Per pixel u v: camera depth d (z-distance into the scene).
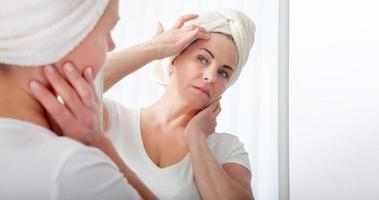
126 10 1.29
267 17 1.16
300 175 1.16
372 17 1.13
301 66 1.19
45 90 0.44
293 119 1.18
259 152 1.13
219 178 0.81
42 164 0.38
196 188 0.83
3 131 0.38
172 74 0.93
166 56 0.92
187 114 0.92
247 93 1.14
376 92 1.11
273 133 1.12
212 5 1.21
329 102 1.16
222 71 0.92
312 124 1.17
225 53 0.90
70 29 0.42
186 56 0.91
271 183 1.12
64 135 0.51
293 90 1.19
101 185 0.40
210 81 0.89
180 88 0.91
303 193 1.16
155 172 0.84
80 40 0.43
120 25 1.29
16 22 0.39
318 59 1.17
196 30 0.89
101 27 0.45
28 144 0.39
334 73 1.16
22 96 0.43
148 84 1.23
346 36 1.15
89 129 0.51
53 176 0.37
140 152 0.86
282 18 1.14
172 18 1.25
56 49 0.41
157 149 0.88
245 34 0.92
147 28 1.27
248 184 0.90
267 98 1.13
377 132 1.10
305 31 1.19
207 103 0.92
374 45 1.12
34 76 0.44
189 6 1.23
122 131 0.88
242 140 1.14
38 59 0.41
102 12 0.44
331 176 1.14
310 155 1.16
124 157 0.85
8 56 0.40
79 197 0.39
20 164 0.37
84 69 0.46
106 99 0.93
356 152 1.12
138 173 0.84
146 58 0.93
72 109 0.48
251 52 1.15
